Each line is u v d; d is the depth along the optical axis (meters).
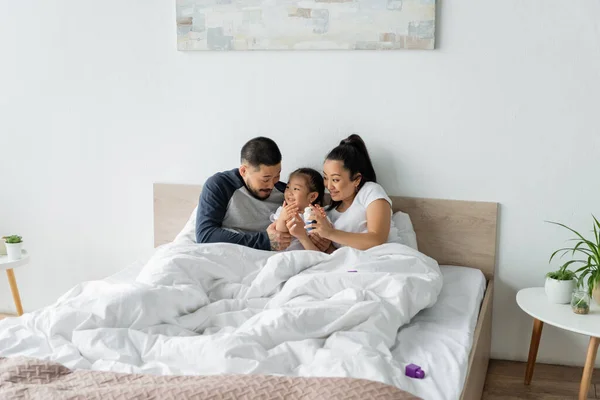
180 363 1.72
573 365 2.67
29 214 3.18
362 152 2.62
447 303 2.26
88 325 1.83
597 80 2.45
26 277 3.25
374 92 2.67
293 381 1.52
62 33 2.96
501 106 2.55
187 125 2.90
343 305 1.93
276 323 1.82
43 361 1.62
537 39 2.48
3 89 3.07
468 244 2.67
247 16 2.72
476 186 2.63
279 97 2.77
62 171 3.09
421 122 2.64
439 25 2.56
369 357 1.69
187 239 2.56
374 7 2.58
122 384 1.53
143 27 2.87
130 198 3.04
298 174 2.58
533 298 2.41
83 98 2.99
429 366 1.76
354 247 2.39
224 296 2.21
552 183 2.55
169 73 2.88
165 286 2.01
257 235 2.44
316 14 2.64
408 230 2.63
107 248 3.12
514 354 2.73
